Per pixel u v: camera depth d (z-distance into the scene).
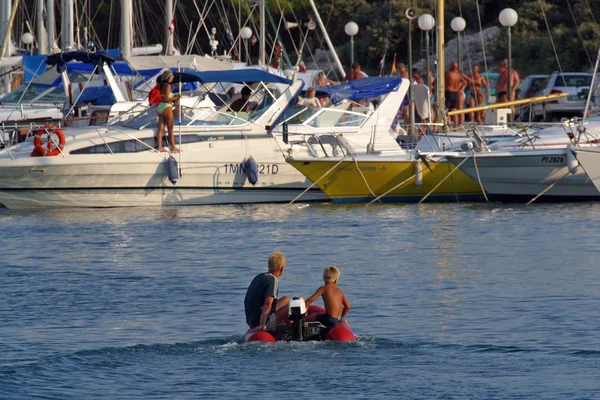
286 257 74.25
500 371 44.16
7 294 61.91
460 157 102.75
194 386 42.56
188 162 104.75
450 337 49.62
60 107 121.88
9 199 102.62
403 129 124.75
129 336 50.84
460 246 77.75
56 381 43.31
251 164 105.81
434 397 40.94
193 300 59.50
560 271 66.31
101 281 65.94
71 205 103.69
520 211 98.50
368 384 42.56
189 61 121.19
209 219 95.94
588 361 45.31
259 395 41.38
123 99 116.19
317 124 110.69
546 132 108.00
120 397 41.34
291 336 48.19
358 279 65.12
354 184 106.19
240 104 110.12
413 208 103.00
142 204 105.12
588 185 103.69
